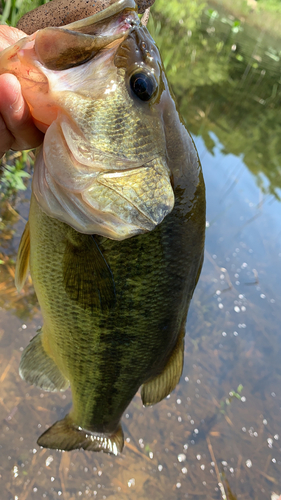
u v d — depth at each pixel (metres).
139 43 0.20
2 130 0.20
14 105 0.19
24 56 0.19
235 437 0.53
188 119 1.10
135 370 0.29
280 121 1.39
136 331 0.26
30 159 0.57
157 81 0.21
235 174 0.98
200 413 0.54
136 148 0.21
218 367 0.60
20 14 0.47
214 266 0.74
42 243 0.24
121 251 0.23
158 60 0.21
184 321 0.29
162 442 0.50
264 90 1.56
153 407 0.53
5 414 0.44
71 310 0.26
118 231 0.21
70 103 0.19
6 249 0.53
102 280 0.24
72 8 0.21
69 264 0.24
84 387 0.31
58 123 0.19
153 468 0.48
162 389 0.31
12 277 0.52
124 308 0.25
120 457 0.48
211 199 0.87
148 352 0.28
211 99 1.29
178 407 0.54
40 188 0.21
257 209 0.91
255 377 0.60
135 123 0.20
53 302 0.26
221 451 0.51
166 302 0.26
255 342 0.65
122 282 0.24
